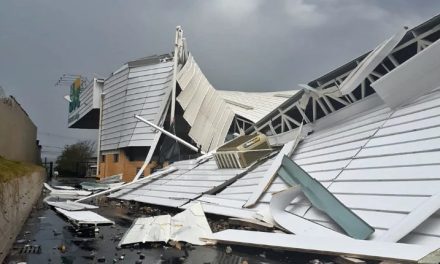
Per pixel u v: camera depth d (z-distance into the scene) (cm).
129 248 1636
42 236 1933
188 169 4006
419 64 2008
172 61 6112
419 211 1255
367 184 1695
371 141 2033
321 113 3234
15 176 1964
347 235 1435
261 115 6234
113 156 6888
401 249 1149
